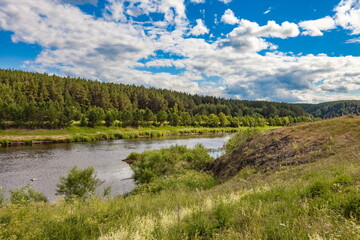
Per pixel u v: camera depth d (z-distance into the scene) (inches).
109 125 3661.4
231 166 902.4
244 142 1090.1
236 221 216.5
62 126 3041.3
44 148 1959.9
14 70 5457.7
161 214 274.4
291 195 286.4
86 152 1791.3
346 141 684.1
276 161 714.2
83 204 359.6
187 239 192.2
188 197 438.9
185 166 1119.6
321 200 236.5
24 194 586.9
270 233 173.8
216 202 305.6
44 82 4569.4
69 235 215.3
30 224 238.7
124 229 227.8
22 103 3376.0
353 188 248.2
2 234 204.7
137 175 889.5
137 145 2262.6
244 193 387.9
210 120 5226.4
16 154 1637.6
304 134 860.0
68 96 4549.7
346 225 164.9
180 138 3097.9
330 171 401.7
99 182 992.9
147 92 6756.9
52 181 1012.5
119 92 5861.2
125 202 406.0
